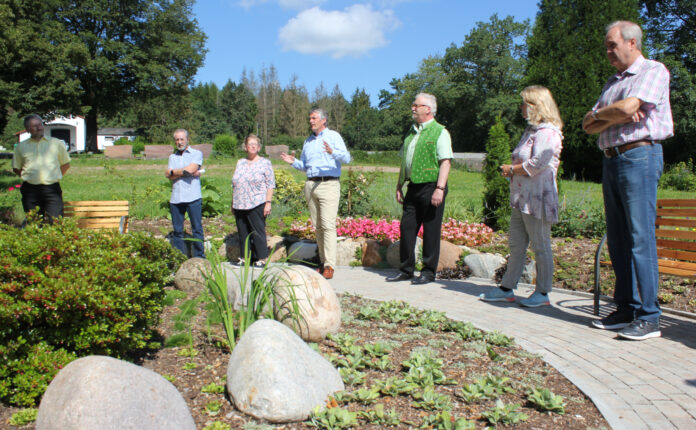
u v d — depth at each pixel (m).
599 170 22.52
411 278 6.06
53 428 2.01
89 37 37.78
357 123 82.88
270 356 2.57
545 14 23.48
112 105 43.31
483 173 9.53
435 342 3.64
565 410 2.63
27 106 32.44
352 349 3.32
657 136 3.67
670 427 2.42
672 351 3.46
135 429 2.03
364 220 8.21
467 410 2.63
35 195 6.55
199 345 3.51
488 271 6.09
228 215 10.14
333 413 2.44
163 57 41.69
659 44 29.08
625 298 4.01
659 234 4.47
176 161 6.81
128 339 3.04
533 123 4.57
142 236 3.96
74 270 2.90
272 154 50.69
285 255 7.38
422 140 5.63
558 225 8.16
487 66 54.50
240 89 86.19
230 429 2.36
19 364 2.62
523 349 3.54
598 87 21.14
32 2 31.30
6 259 2.77
